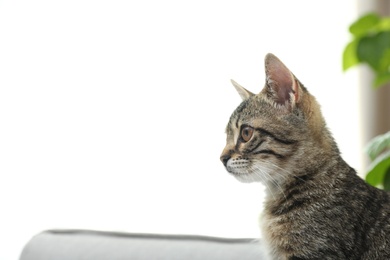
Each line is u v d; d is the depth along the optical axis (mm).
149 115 4246
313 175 2574
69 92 4234
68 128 4254
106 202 4277
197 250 2719
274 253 2562
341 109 4344
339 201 2465
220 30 4195
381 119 4422
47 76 4230
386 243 2387
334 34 4242
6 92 4230
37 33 4211
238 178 2680
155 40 4211
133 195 4281
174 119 4238
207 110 4215
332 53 4250
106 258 2775
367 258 2361
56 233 2955
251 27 4199
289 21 4219
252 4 4199
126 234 2904
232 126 2732
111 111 4246
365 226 2404
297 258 2475
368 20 3041
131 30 4207
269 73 2648
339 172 2555
